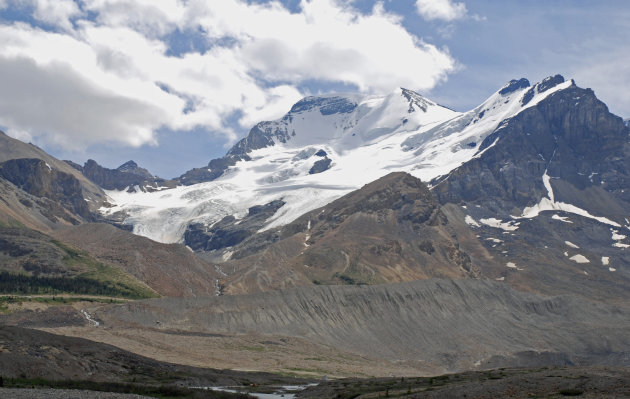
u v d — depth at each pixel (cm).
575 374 15175
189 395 16088
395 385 19150
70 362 18600
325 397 17312
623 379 13850
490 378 18825
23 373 16788
